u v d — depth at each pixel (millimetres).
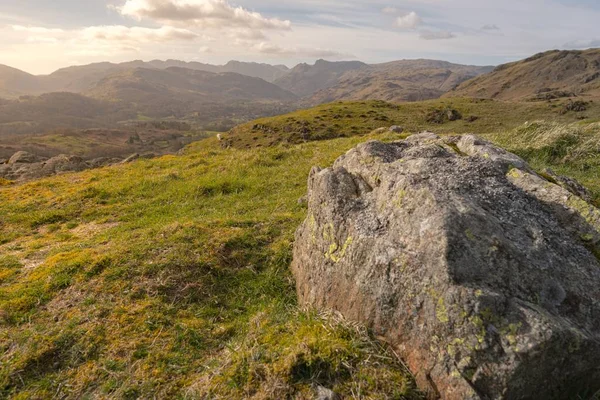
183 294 7828
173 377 5555
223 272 8672
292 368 4902
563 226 5691
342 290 6051
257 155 21016
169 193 16469
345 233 6348
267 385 4793
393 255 5270
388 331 5180
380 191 6492
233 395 4816
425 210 5324
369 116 112375
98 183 18891
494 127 89312
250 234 10234
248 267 8930
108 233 12438
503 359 4055
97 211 15211
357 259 5848
